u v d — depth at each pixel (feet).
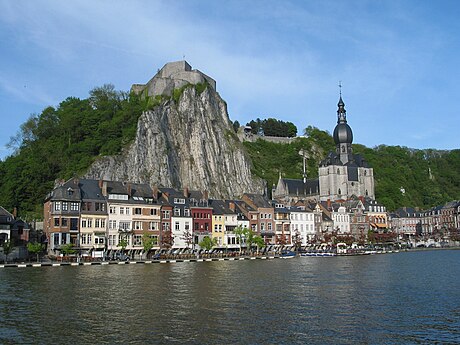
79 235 357.82
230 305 154.92
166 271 266.16
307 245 517.14
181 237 410.72
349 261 361.71
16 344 111.14
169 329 123.34
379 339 114.01
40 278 226.38
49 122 629.51
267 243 479.82
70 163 575.38
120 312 143.74
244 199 492.95
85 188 375.66
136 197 390.21
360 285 203.41
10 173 526.57
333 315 139.54
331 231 545.85
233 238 448.24
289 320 132.98
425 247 636.07
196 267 296.92
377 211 645.92
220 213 442.09
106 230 369.50
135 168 599.16
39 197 512.22
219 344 110.52
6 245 340.39
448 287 196.95
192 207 423.23
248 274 249.34
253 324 128.47
